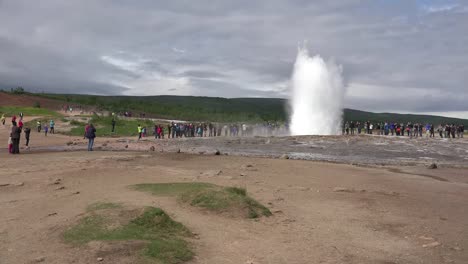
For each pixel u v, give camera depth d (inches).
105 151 950.4
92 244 219.6
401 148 1178.0
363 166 777.6
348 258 240.4
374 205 398.6
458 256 253.8
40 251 217.6
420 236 294.7
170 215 299.1
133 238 229.1
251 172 595.5
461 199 451.5
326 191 465.4
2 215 299.4
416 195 467.2
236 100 7057.1
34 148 1039.6
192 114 4259.4
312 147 1179.9
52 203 340.2
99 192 387.5
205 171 577.0
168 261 208.4
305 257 237.8
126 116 2556.6
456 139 1517.0
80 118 1989.4
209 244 247.3
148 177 501.7
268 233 282.2
